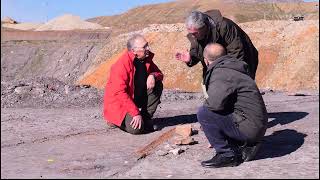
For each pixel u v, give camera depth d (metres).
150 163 5.24
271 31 55.53
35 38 84.56
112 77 6.92
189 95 12.26
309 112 8.61
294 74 47.62
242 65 4.83
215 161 4.93
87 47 71.12
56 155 5.71
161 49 57.28
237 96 4.82
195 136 6.56
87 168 5.07
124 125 6.82
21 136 6.86
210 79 4.83
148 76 6.93
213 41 5.97
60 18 96.50
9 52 75.94
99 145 6.22
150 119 7.04
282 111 8.93
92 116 8.66
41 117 8.69
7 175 4.83
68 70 68.25
